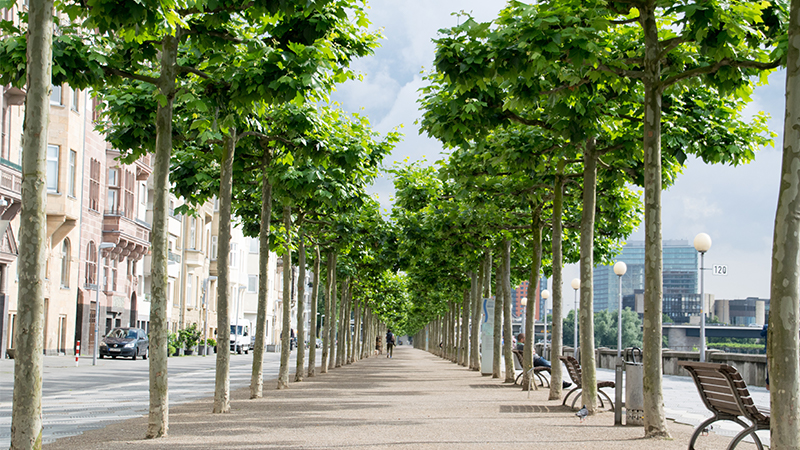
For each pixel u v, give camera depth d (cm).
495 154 1659
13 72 1077
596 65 1113
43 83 791
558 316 1847
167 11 981
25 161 782
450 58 1131
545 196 2128
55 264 4438
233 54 1159
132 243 5641
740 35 1102
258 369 1858
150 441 1044
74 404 1720
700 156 1482
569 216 2317
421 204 2641
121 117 1332
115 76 1167
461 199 2053
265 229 1850
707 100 1473
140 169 5809
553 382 1836
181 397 1934
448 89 1310
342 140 1575
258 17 1028
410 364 4806
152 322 1092
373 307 6925
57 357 4312
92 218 4966
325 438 1074
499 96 1310
